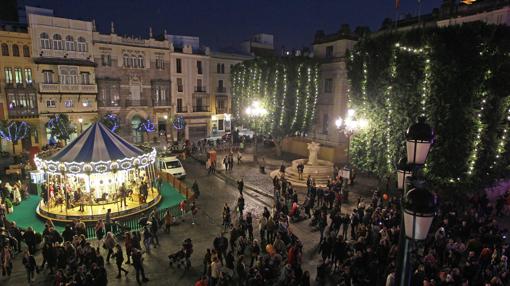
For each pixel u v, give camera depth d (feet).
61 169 63.98
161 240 55.57
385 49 65.72
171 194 81.66
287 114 108.17
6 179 87.30
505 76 54.08
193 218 62.28
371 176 94.48
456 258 39.27
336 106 108.88
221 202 74.84
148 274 45.16
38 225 61.77
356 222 52.65
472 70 53.72
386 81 64.03
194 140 161.07
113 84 140.77
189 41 170.81
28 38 120.37
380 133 66.33
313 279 43.32
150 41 148.97
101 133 71.61
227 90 176.14
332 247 44.65
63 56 128.06
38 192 79.36
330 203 67.10
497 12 73.20
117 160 66.23
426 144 16.92
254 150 130.41
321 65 113.29
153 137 151.23
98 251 45.34
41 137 127.03
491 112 56.03
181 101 161.99
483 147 56.39
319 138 118.32
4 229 49.08
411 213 14.44
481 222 47.96
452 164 56.18
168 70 155.74
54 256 44.39
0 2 128.88
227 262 44.96
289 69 105.40
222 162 113.91
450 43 55.16
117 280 43.78
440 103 56.08
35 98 123.85
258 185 86.74
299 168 88.63
